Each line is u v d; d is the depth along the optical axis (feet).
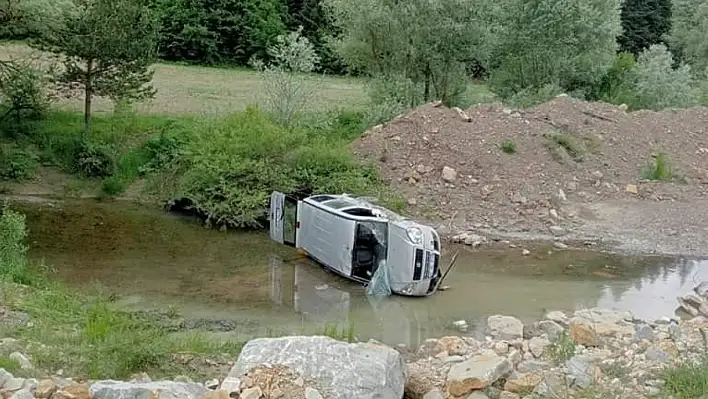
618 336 35.12
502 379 26.30
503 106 81.05
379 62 90.12
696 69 128.67
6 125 73.77
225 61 155.63
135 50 72.13
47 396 22.84
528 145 71.36
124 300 41.19
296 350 24.64
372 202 57.98
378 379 23.66
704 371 26.63
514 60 97.09
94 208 65.67
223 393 22.39
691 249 55.77
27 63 74.69
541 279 48.42
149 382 23.75
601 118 78.59
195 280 45.98
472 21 86.17
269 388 22.84
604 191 67.00
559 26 94.12
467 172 67.31
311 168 63.67
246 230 59.93
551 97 91.40
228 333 36.32
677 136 78.07
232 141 64.13
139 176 72.38
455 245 55.93
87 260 49.60
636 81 102.58
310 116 79.61
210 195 61.57
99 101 89.35
